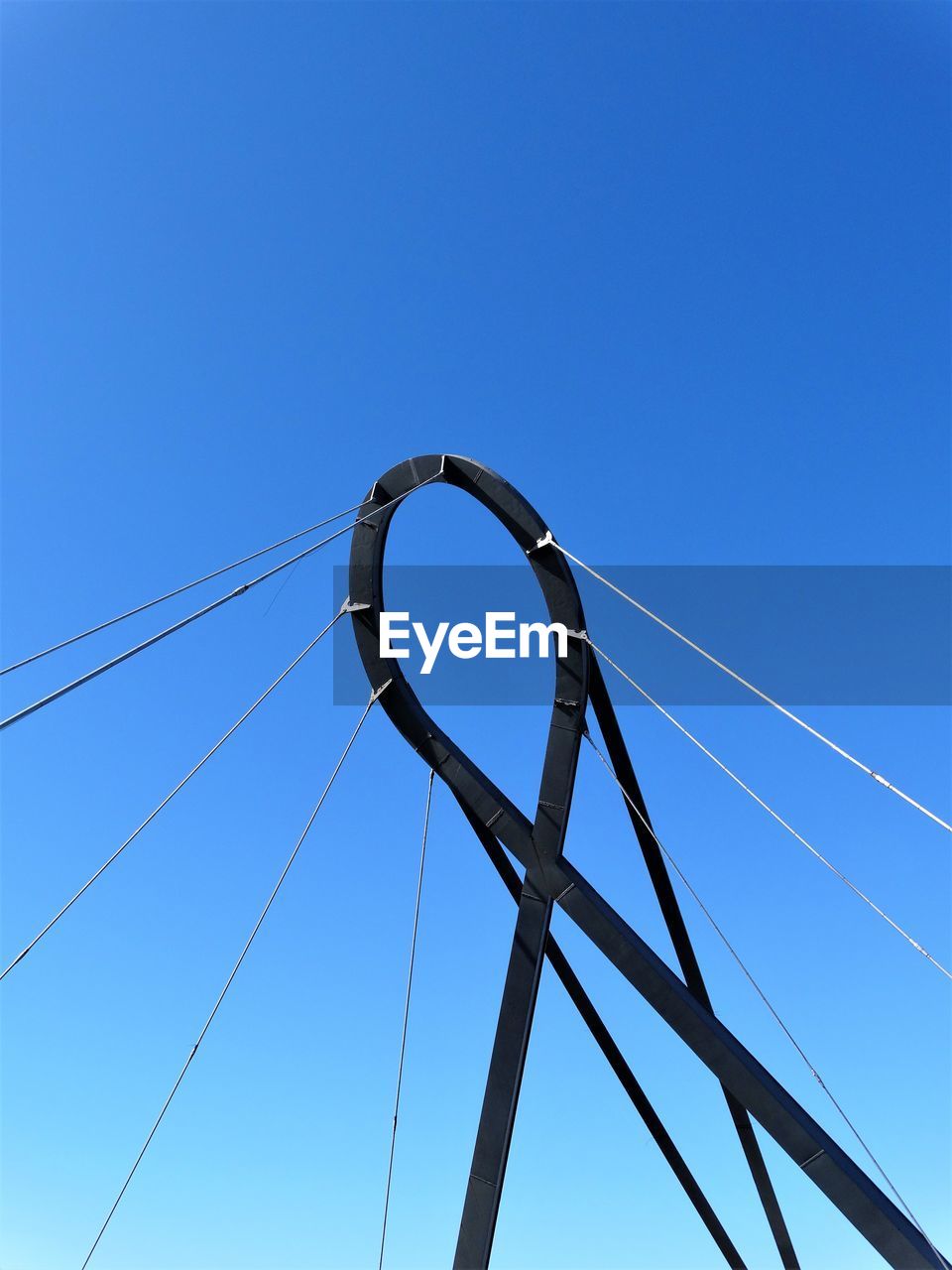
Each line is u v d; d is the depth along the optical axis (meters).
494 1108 18.27
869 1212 15.92
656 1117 23.42
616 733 22.45
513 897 21.91
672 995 18.12
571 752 20.08
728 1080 17.48
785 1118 16.92
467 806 21.22
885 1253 15.67
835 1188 16.28
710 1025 17.92
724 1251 23.72
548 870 19.61
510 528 21.16
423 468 21.83
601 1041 22.80
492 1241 17.38
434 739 21.20
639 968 18.45
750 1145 23.47
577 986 22.30
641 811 22.56
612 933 18.77
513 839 20.09
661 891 23.30
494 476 21.17
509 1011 18.89
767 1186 23.52
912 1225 16.19
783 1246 23.31
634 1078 23.09
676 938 23.33
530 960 19.12
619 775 22.77
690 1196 23.58
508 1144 18.00
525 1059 18.66
